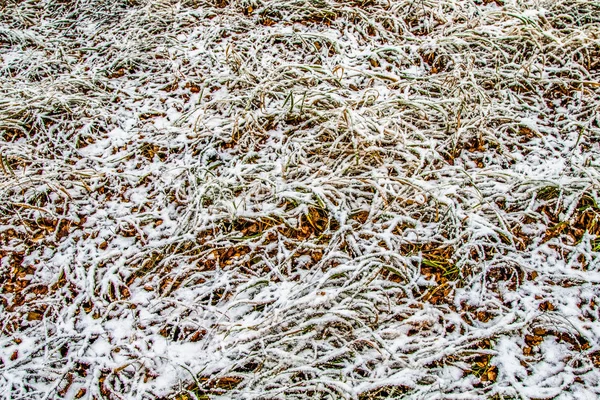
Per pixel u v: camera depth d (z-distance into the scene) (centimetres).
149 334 246
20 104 357
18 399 226
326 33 426
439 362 228
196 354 237
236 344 232
